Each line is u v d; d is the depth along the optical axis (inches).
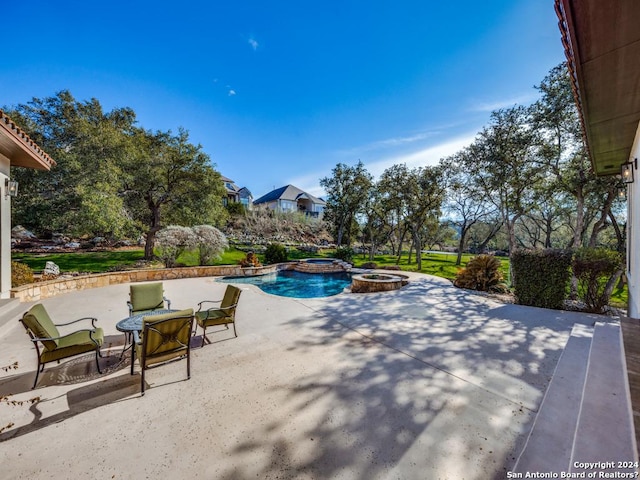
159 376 143.6
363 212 1091.3
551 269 272.5
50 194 531.8
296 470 85.3
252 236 1181.7
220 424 106.5
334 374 144.8
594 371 124.3
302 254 1024.2
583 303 287.0
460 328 215.5
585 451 79.5
